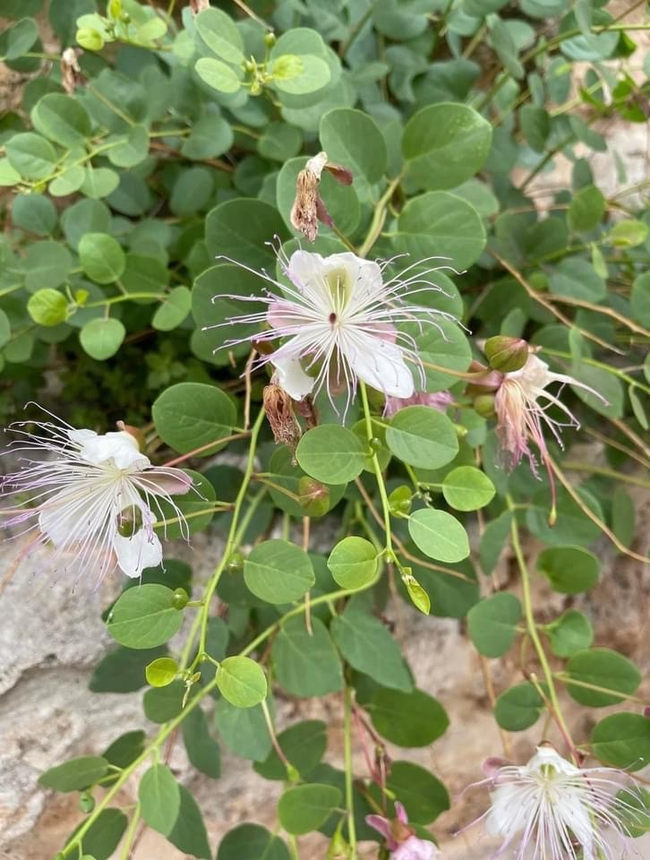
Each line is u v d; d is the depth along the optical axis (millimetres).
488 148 234
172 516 217
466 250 223
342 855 244
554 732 364
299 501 208
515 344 218
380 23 299
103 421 304
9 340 265
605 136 389
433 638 338
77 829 247
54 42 308
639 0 305
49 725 300
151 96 270
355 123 229
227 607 292
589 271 299
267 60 239
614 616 363
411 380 194
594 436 340
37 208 267
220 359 246
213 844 325
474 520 322
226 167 303
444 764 352
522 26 333
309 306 198
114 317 281
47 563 288
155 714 242
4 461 297
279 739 267
